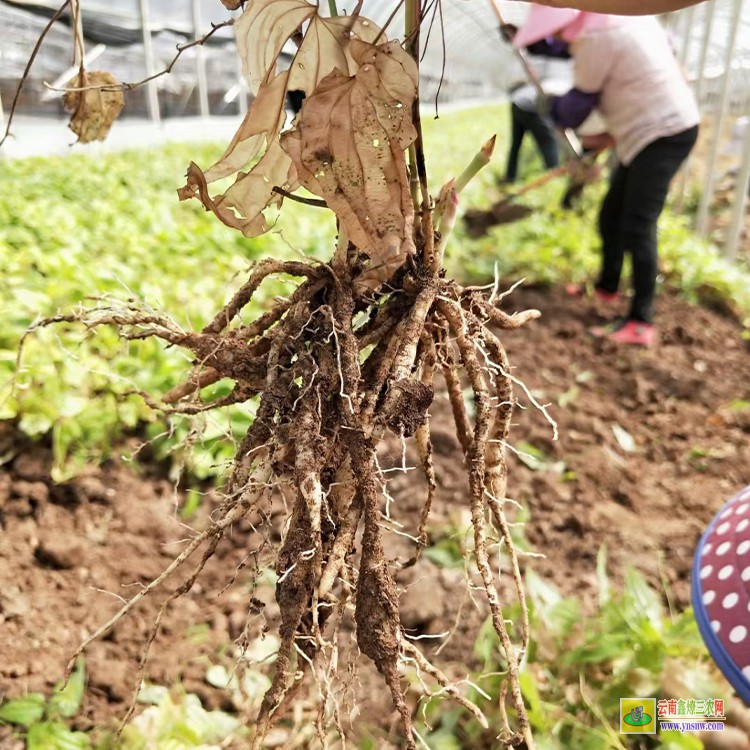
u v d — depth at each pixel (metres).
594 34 3.10
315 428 1.00
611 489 2.40
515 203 5.77
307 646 1.11
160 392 2.33
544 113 3.79
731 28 5.24
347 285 1.08
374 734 1.48
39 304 2.46
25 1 5.17
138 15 6.98
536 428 2.73
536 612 1.64
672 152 3.22
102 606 1.76
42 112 6.47
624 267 4.56
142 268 3.23
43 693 1.51
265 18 0.93
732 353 3.67
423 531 1.27
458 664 1.65
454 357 1.22
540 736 1.41
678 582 1.97
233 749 1.43
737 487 2.45
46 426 2.10
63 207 4.02
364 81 0.87
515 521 2.16
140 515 2.07
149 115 8.15
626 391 3.16
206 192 0.97
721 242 5.88
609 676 1.57
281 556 0.96
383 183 0.89
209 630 1.72
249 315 2.71
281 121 0.97
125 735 1.42
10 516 1.97
